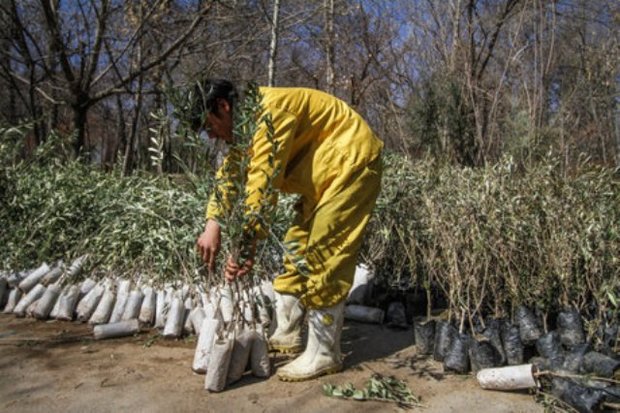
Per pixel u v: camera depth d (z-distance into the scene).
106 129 16.64
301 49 11.95
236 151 2.57
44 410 2.39
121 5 8.20
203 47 8.79
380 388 2.61
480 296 3.39
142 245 4.19
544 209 3.51
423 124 8.15
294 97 2.69
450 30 8.35
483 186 3.79
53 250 4.25
